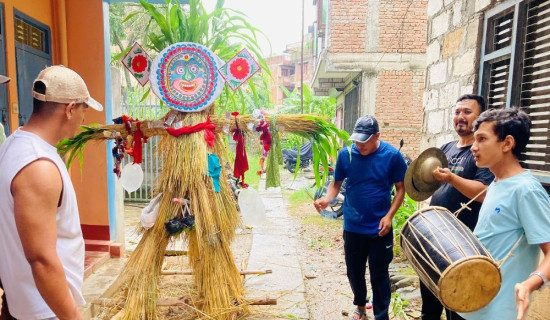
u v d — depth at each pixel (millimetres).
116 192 4180
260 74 3611
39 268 1369
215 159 2982
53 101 1479
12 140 1458
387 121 10180
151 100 6980
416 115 10141
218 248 2994
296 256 4660
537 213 1666
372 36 9984
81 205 4098
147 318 2836
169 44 3090
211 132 2977
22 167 1367
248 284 3768
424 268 1940
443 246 1860
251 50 3295
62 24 3896
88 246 4031
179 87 2939
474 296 1754
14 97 3270
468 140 2600
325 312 3354
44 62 3762
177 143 2963
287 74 33031
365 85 10117
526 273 1760
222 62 2986
